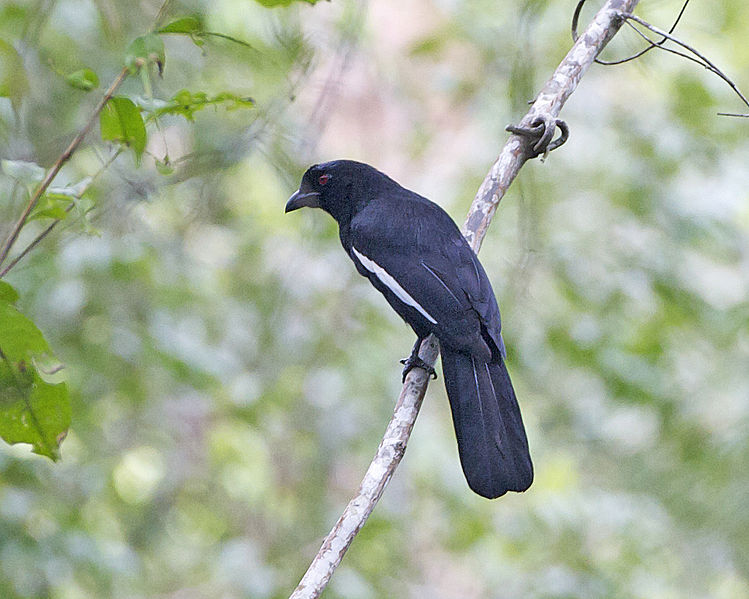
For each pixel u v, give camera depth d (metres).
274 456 13.25
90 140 6.88
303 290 12.28
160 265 11.15
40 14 7.79
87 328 10.96
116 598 12.50
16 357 4.80
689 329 12.97
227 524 13.96
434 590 14.37
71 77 5.09
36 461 10.89
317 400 12.73
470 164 12.84
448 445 12.96
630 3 7.11
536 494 12.66
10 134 6.45
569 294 11.99
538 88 11.86
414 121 13.87
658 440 13.26
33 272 10.41
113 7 8.07
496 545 12.62
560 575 11.65
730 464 12.34
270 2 6.24
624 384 12.07
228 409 12.48
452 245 6.92
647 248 12.41
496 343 6.55
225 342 12.31
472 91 12.82
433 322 6.59
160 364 11.07
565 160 12.72
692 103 12.64
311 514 13.12
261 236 12.77
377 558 11.88
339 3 9.73
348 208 8.21
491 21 12.64
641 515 12.60
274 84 10.13
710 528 12.52
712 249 13.21
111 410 12.49
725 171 12.97
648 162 12.62
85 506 12.38
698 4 13.07
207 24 9.59
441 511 13.17
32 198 4.89
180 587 13.70
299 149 8.47
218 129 9.92
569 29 12.05
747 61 13.36
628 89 13.13
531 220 9.58
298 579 11.37
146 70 5.00
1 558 10.05
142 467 13.12
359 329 12.46
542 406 13.58
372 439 12.45
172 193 10.62
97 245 10.37
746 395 12.50
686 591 12.76
